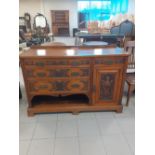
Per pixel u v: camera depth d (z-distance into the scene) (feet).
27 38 19.01
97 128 6.03
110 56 5.83
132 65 7.72
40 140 5.47
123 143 5.30
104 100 6.72
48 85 6.24
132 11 26.84
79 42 15.24
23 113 7.00
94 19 27.27
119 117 6.68
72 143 5.32
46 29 25.22
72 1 26.43
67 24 26.86
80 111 6.93
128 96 7.24
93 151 5.00
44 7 26.53
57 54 5.95
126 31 18.74
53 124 6.28
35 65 5.87
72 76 6.13
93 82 6.29
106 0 26.43
